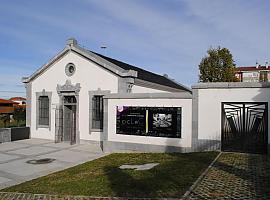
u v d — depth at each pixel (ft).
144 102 44.19
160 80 85.81
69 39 59.77
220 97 38.52
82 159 42.01
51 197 23.62
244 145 37.14
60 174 32.45
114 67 54.54
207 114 39.22
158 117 42.98
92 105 57.00
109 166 34.96
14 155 45.50
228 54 96.58
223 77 95.45
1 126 80.64
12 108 154.71
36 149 51.19
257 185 23.03
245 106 37.22
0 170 35.60
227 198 20.49
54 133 62.18
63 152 48.01
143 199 21.48
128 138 45.37
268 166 29.25
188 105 40.83
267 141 35.91
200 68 98.68
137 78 59.31
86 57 57.72
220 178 25.29
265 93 36.19
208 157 34.37
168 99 42.34
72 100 61.46
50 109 62.90
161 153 41.24
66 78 60.49
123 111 45.85
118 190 24.08
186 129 40.91
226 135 38.17
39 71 63.67
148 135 43.70
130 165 34.50
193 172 27.81
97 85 56.65
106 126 47.29
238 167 28.99
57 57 60.95
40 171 35.06
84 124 57.72
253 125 36.81
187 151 40.68
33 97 65.62
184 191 22.41
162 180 25.89
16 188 27.25
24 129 64.49
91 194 23.65
